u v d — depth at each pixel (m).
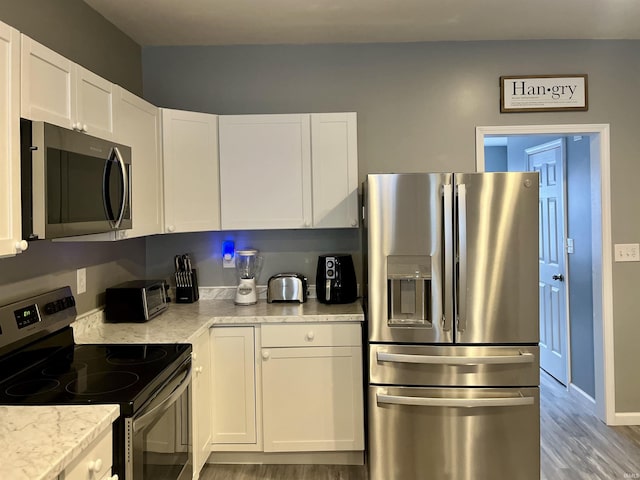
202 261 3.13
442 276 2.33
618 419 3.05
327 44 3.08
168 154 2.61
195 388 2.25
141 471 1.50
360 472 2.56
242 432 2.58
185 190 2.69
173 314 2.66
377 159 3.07
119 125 2.14
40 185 1.43
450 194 2.30
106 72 2.65
